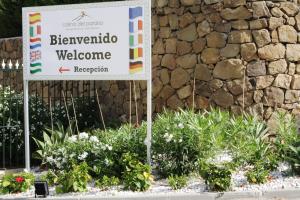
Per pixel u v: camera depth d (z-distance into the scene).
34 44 9.81
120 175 9.01
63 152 9.19
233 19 11.02
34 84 15.09
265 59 10.99
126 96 12.48
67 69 9.62
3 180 8.92
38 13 9.77
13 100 11.98
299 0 11.25
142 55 9.16
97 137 9.71
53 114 12.23
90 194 8.40
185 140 8.82
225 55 11.06
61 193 8.56
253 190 8.14
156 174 9.23
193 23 11.41
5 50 16.58
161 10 11.84
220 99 11.09
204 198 7.99
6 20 17.78
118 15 9.28
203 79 11.28
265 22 10.96
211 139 8.84
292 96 11.18
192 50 11.41
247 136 9.46
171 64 11.69
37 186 8.40
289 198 8.01
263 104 10.98
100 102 13.20
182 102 11.53
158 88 11.91
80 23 9.49
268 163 9.04
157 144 8.95
